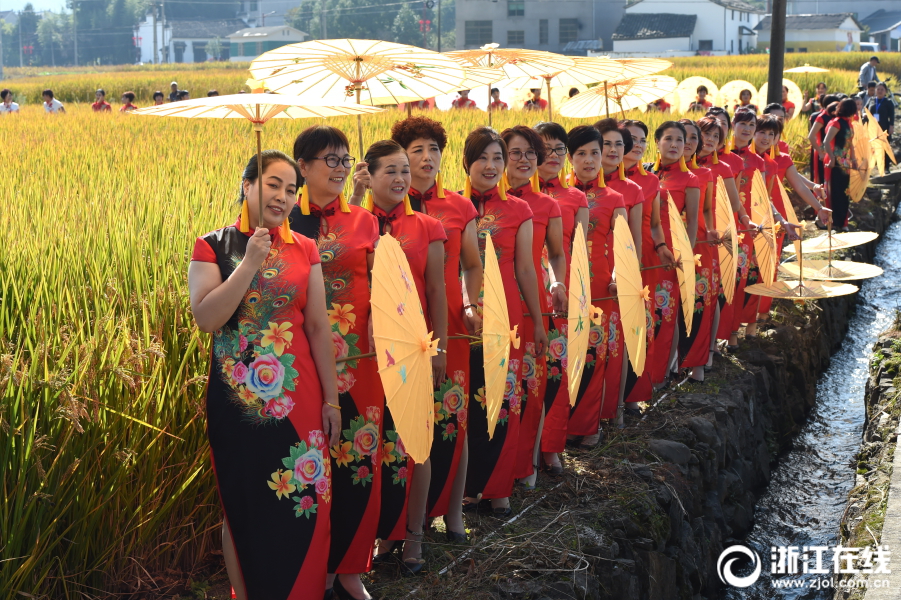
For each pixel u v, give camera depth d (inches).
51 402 135.7
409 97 181.6
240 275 123.6
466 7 2933.1
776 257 289.4
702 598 209.6
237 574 131.6
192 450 153.7
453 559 163.5
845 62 1860.2
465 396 166.9
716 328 280.7
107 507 142.4
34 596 129.0
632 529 182.2
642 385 236.1
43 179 347.9
